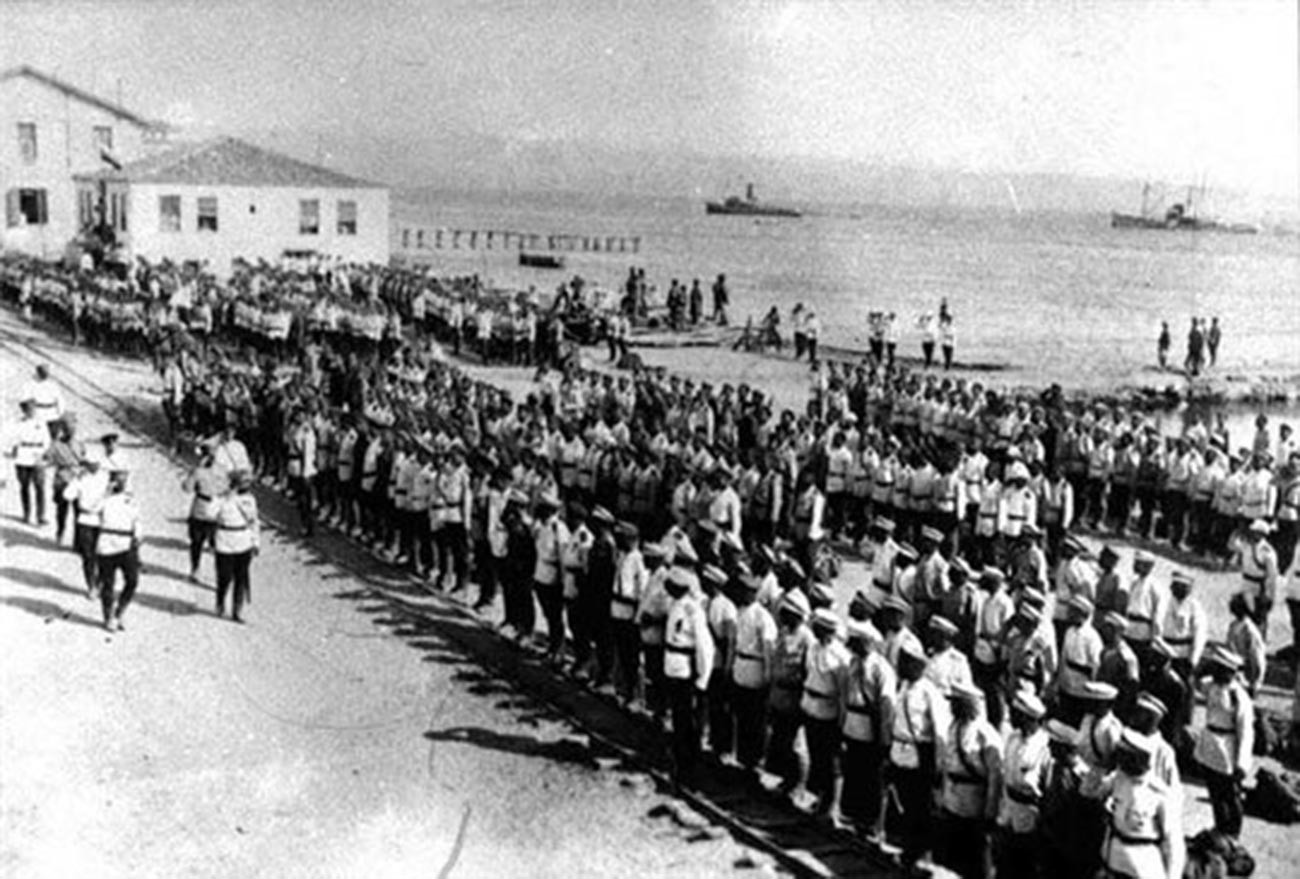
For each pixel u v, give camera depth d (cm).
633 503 1947
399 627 1636
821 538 1847
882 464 2039
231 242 4722
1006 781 980
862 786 1118
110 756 1227
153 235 4575
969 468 1961
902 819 1064
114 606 1638
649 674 1331
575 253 10106
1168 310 7788
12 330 3847
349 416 2098
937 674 1127
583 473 2089
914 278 9506
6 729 1257
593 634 1455
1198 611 1370
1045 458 2384
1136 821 895
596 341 4100
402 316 4197
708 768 1267
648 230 15512
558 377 3231
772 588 1320
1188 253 15812
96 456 2430
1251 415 3925
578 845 1094
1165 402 3897
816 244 13650
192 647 1519
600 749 1286
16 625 1534
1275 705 1524
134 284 3866
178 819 1113
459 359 3709
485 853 1075
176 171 4609
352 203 4909
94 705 1334
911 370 3816
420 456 1834
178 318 3616
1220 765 1120
